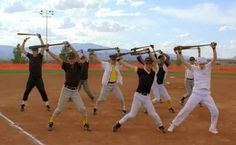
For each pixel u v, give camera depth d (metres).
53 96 18.72
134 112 10.62
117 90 13.40
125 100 17.78
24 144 9.33
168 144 9.62
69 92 10.64
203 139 10.23
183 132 10.98
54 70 48.03
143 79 10.27
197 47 10.65
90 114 13.49
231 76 42.44
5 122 11.89
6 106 15.16
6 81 28.89
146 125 11.74
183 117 10.86
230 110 15.29
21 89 22.47
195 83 10.67
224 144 9.77
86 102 16.58
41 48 13.31
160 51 13.74
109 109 14.69
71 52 10.55
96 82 29.38
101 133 10.60
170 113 13.98
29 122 11.92
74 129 11.02
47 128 11.09
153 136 10.40
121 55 11.62
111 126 11.53
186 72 15.56
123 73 44.59
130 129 11.16
